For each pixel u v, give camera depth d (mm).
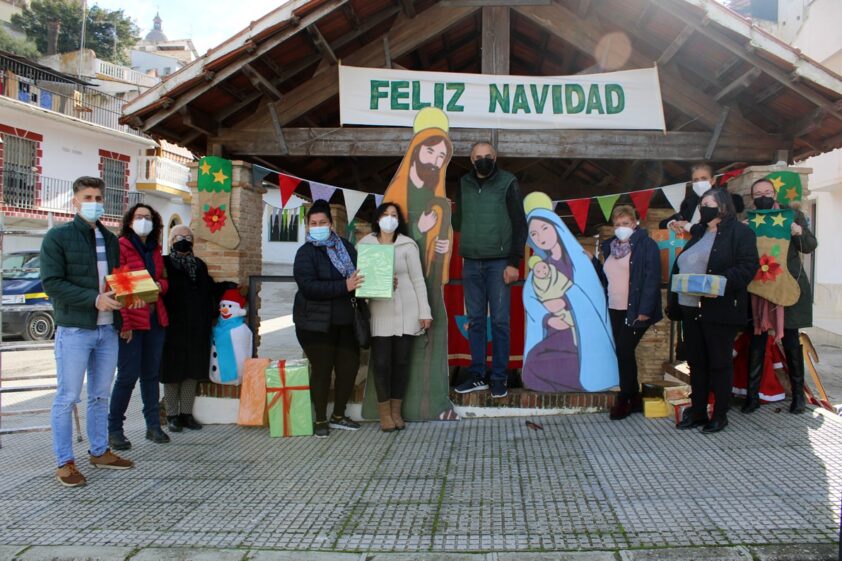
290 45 5934
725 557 3127
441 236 5789
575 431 5215
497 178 5609
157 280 5148
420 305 5449
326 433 5359
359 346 5535
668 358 7090
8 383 8945
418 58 7980
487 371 6562
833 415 5410
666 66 6246
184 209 28047
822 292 15023
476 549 3291
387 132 6367
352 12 5820
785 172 5879
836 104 5391
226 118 6520
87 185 4438
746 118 6410
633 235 5461
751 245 4816
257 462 4730
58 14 48938
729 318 4852
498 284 5652
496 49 6336
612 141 6301
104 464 4633
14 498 4113
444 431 5383
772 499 3771
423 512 3770
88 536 3537
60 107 23797
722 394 4984
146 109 5766
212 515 3793
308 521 3686
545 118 6293
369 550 3322
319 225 5297
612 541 3322
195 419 5844
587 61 7699
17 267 14562
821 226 15469
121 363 5008
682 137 6277
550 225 5984
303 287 5168
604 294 5891
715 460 4434
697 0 5246
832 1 14602
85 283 4406
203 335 5633
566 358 5809
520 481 4199
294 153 6406
